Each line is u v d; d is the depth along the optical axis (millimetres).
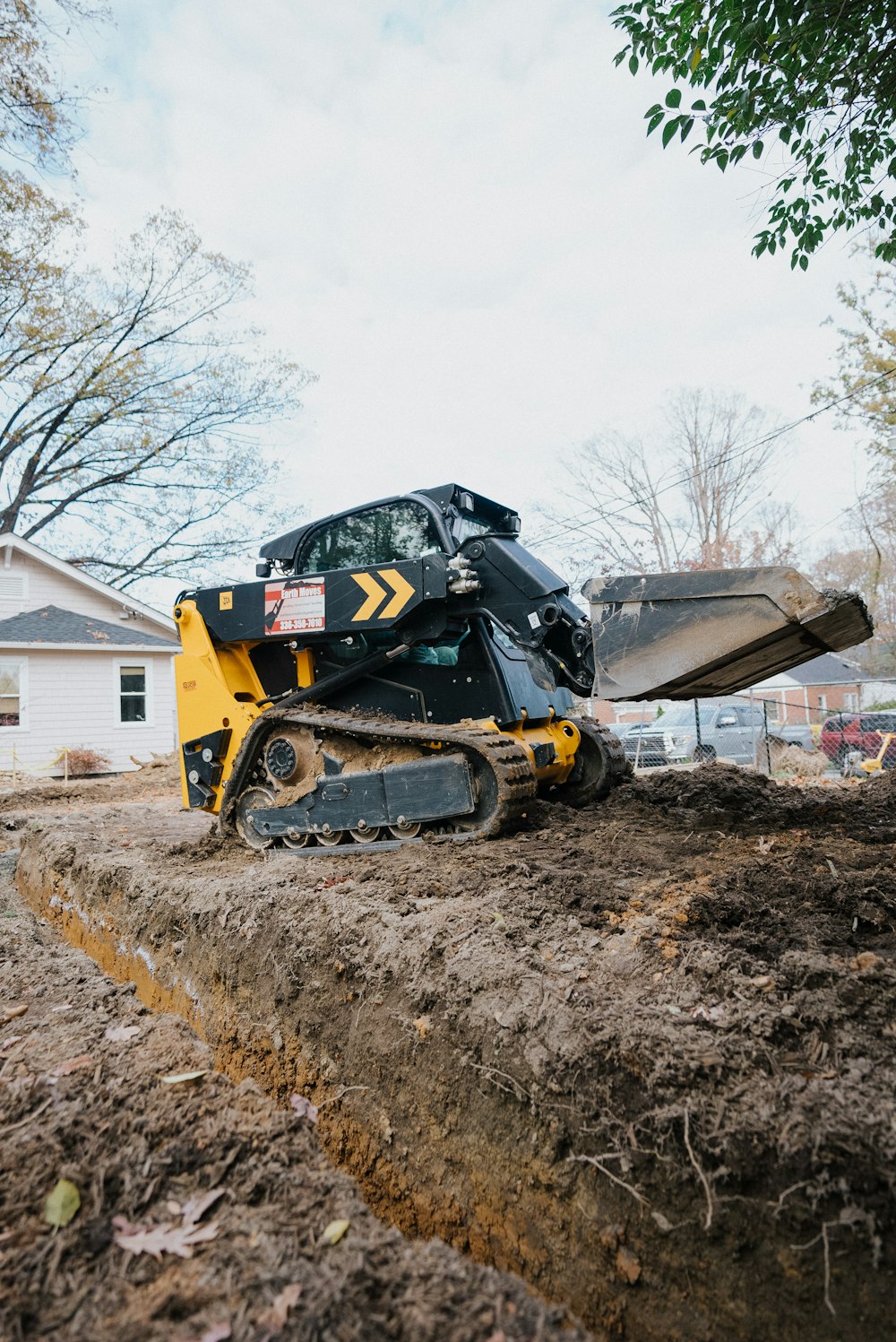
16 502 28328
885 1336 1837
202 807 6613
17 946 4484
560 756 6109
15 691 19172
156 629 23359
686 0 4887
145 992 5043
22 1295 1706
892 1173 1986
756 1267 2064
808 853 3998
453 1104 2969
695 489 37125
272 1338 1580
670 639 4422
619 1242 2330
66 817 9375
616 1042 2598
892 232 5902
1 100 20328
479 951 3285
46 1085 2537
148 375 27828
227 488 30125
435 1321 1654
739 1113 2258
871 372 23875
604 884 3920
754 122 5090
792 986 2742
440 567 5445
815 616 4016
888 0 4547
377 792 5465
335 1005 3691
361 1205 2096
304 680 6410
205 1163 2199
